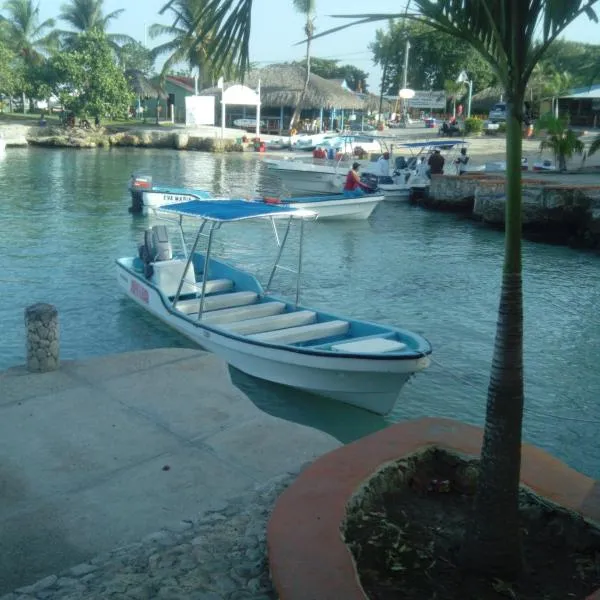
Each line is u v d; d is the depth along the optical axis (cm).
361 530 424
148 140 5369
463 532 436
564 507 426
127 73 6319
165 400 691
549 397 991
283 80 5997
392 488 471
